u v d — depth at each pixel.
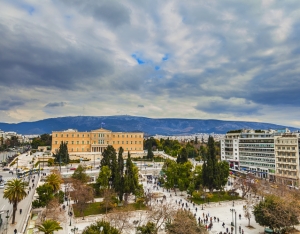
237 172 189.88
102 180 117.12
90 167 182.88
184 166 131.00
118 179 107.50
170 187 129.25
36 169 174.00
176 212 78.50
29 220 81.69
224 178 128.12
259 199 115.38
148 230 70.06
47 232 64.00
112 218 74.00
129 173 110.81
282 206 78.25
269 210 77.81
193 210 102.38
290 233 77.19
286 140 155.00
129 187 105.62
